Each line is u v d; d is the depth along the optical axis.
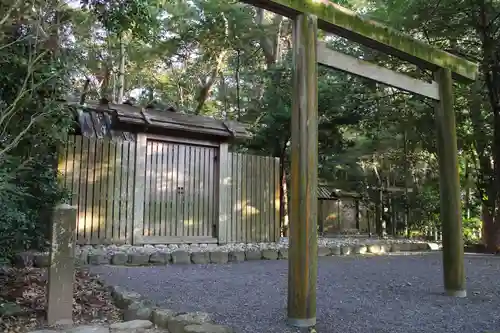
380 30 3.62
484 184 9.55
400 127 10.98
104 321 3.02
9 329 2.71
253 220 7.88
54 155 5.19
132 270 5.14
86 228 6.25
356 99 10.21
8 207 3.03
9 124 3.26
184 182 7.22
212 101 15.46
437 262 6.52
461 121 10.16
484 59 8.16
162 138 7.02
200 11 11.45
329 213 13.52
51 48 3.35
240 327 2.68
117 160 6.60
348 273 5.27
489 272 5.56
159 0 5.51
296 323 2.75
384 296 3.81
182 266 5.71
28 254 4.86
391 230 12.98
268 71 10.48
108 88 12.73
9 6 2.96
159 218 6.92
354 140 12.66
